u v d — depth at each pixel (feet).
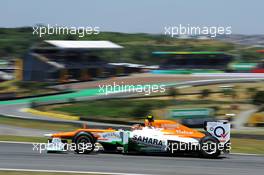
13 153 184.24
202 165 168.55
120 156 181.47
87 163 164.55
